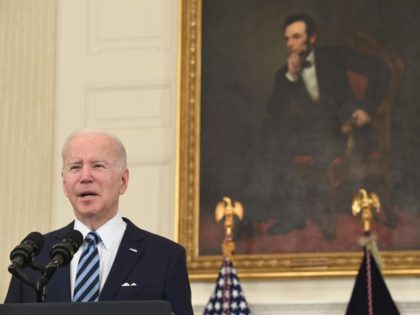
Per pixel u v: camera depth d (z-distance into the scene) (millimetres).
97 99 16109
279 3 15797
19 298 8016
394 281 14367
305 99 15391
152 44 16156
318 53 15516
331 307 14234
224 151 15375
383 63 15266
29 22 16469
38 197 15719
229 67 15656
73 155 8141
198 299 14727
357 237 14688
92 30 16422
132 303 6137
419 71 15148
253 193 15164
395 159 14891
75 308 6121
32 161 15898
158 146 15734
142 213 15523
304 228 14883
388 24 15391
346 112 15219
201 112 15547
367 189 14867
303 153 15195
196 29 15828
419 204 14633
